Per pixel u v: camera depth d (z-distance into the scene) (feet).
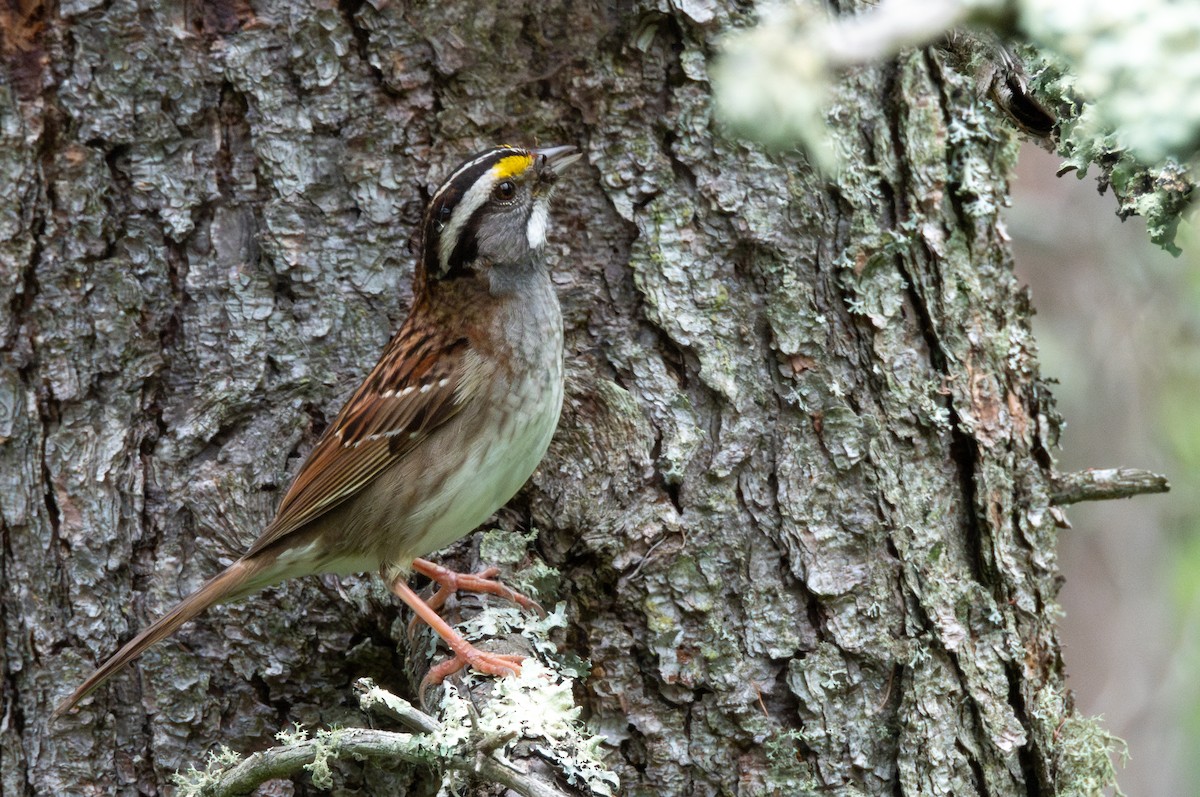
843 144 31.63
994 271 34.17
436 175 30.94
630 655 30.99
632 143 31.27
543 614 30.58
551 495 31.55
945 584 32.17
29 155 29.32
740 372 31.35
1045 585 34.35
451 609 30.76
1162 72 16.46
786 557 31.24
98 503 29.91
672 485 31.12
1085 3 16.60
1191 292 59.93
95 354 29.94
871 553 31.42
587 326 31.68
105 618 30.01
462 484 30.83
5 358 29.55
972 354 33.17
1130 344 60.80
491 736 22.88
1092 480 34.63
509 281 30.96
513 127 31.17
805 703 30.96
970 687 32.22
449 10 30.53
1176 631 61.41
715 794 30.94
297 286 30.73
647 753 30.89
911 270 32.40
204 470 30.42
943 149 33.24
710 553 31.04
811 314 31.40
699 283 31.35
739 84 15.98
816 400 31.42
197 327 30.45
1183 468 60.34
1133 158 24.49
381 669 31.60
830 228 31.73
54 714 28.63
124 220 29.99
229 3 30.14
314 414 31.01
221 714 30.71
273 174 30.40
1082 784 33.68
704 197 31.27
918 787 31.30
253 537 30.37
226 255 30.53
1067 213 61.98
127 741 30.35
